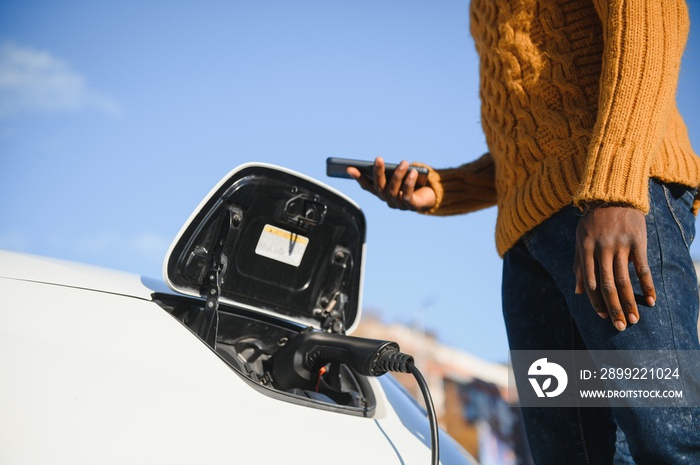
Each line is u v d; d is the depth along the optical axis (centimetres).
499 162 159
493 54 155
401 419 138
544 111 145
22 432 101
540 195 141
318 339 145
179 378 113
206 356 119
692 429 124
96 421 104
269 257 148
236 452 108
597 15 143
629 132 124
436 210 184
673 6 131
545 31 147
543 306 154
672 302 127
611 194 122
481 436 2394
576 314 136
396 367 135
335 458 114
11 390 104
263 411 116
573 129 140
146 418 106
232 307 148
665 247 129
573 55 143
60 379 106
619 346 127
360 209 154
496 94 155
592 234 124
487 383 2497
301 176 147
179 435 106
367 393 143
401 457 123
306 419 119
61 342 111
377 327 2769
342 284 157
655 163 132
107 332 115
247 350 149
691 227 137
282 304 153
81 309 117
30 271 123
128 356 113
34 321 112
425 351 2566
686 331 127
